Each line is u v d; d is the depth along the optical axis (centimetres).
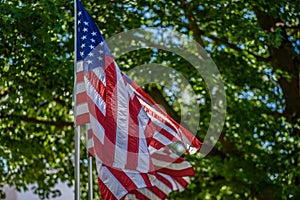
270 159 1833
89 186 1036
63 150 1897
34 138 1864
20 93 1642
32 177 1916
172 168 1248
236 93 1836
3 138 1806
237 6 1688
